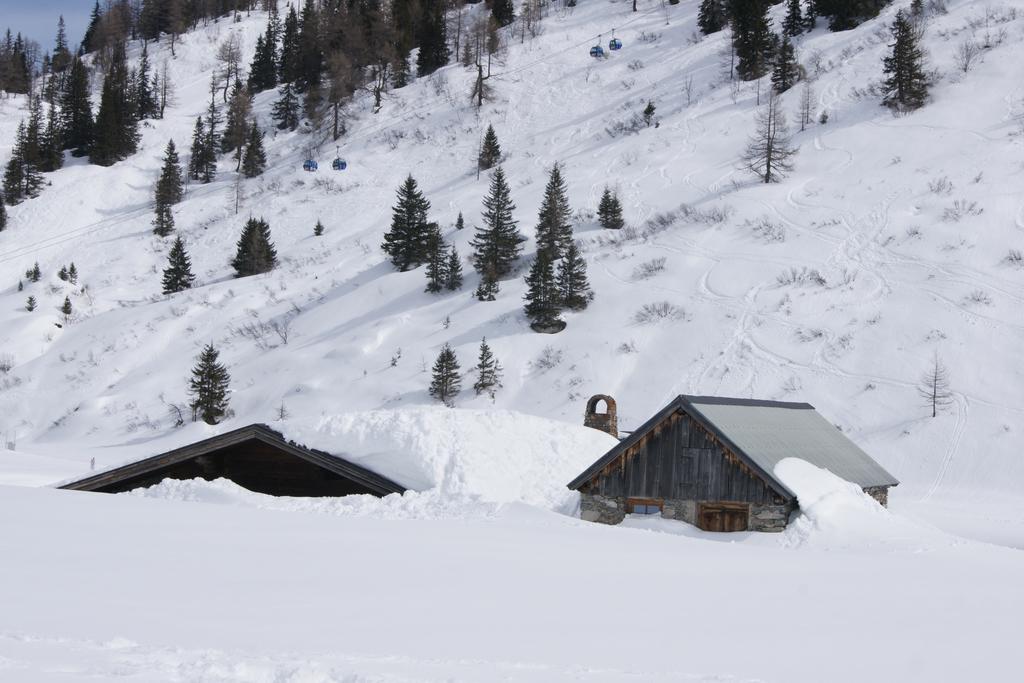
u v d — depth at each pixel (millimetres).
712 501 24312
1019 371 45875
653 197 81188
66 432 63406
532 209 84688
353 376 62344
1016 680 7910
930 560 18641
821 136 83938
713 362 53906
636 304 62344
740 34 112062
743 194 75062
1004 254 55531
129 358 73000
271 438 25344
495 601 10656
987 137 71625
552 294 62312
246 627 8383
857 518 22953
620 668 7574
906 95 83188
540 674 7102
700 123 98000
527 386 57531
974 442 41969
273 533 16016
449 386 57719
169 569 11453
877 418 45969
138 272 96125
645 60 126688
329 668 6664
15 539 13398
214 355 61562
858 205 67250
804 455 25656
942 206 62938
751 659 8266
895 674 7930
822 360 51375
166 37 194000
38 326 80562
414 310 70250
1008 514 33469
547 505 25500
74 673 5855
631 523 24953
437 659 7527
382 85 137500
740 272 62438
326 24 156625
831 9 116438
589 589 11992
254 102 149875
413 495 24031
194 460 25750
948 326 50656
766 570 15461
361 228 95375
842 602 12148
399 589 11086
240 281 84875
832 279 58531
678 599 11625
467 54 138500
